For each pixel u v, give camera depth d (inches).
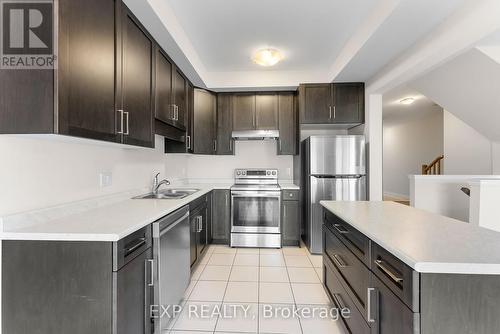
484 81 108.0
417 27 83.1
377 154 134.3
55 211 61.7
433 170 249.9
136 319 57.1
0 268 49.8
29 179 56.3
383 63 112.3
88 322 49.1
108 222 58.1
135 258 56.6
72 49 48.9
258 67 140.0
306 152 140.8
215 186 152.3
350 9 87.3
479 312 36.7
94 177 77.6
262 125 154.4
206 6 85.0
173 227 75.9
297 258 128.1
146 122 81.8
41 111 45.3
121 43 66.6
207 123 150.3
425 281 36.9
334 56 126.2
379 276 48.8
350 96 141.6
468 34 71.9
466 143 179.9
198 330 73.8
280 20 94.0
